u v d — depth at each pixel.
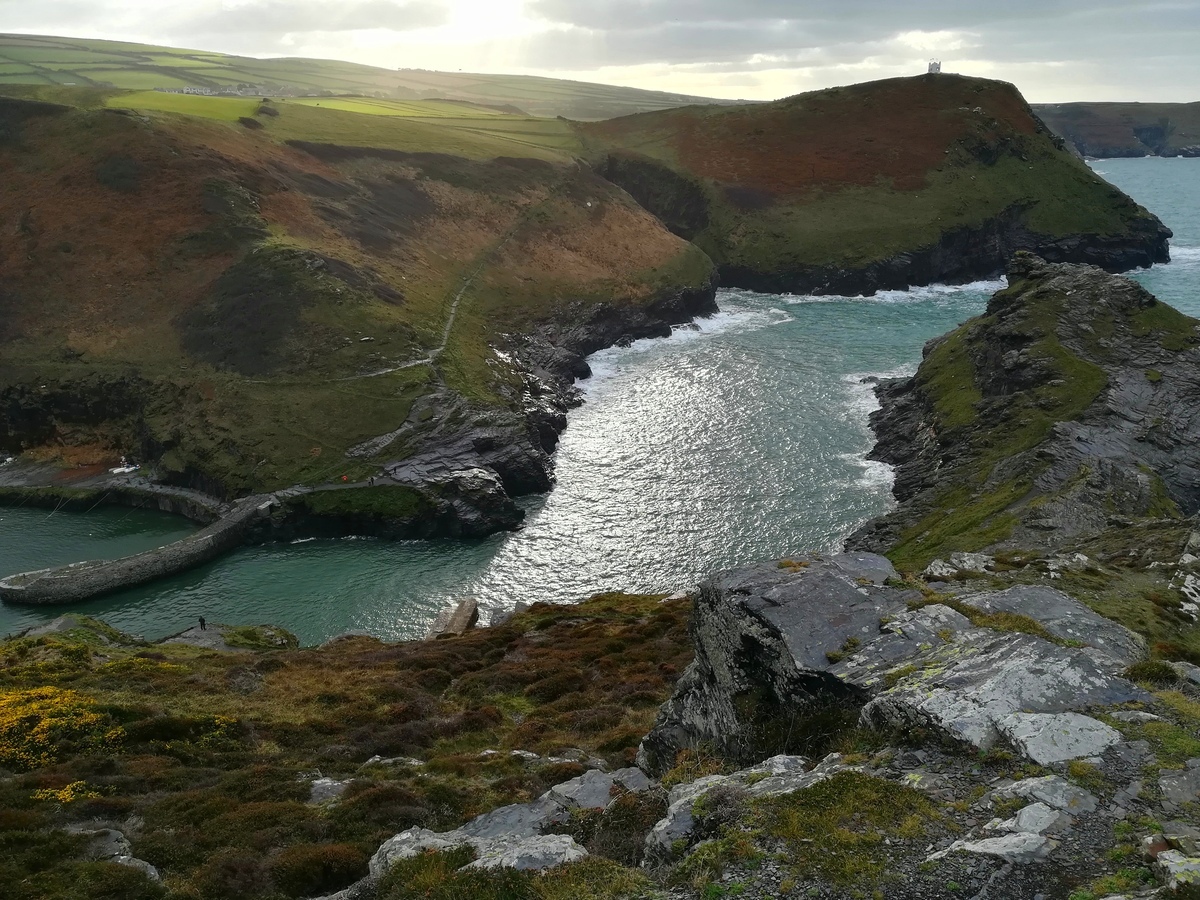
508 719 39.59
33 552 91.75
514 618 65.25
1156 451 83.12
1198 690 18.84
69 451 114.00
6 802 28.09
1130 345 100.12
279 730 36.97
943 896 13.73
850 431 108.19
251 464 101.44
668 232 195.50
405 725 37.31
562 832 20.27
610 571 80.75
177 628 74.94
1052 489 74.56
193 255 132.62
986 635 20.80
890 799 15.98
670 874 15.63
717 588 25.44
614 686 42.06
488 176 185.62
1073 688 18.33
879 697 19.14
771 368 135.62
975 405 98.69
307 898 22.17
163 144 148.25
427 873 17.69
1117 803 15.10
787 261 194.50
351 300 126.50
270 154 162.62
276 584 83.12
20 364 120.19
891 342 148.00
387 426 106.62
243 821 26.05
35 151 148.75
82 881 22.48
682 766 22.23
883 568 25.64
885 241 193.75
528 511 95.00
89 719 35.22
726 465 100.75
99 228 136.62
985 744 17.03
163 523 98.94
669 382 132.38
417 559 87.44
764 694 22.53
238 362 116.88
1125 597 39.38
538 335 144.00
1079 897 13.12
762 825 15.89
